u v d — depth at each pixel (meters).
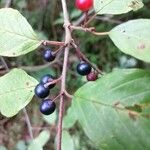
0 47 0.12
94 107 0.10
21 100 0.11
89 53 0.33
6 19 0.12
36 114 0.25
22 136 0.26
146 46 0.10
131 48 0.10
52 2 0.30
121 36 0.10
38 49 0.26
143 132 0.09
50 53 0.12
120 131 0.09
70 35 0.11
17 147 0.27
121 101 0.09
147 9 0.32
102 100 0.10
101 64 0.33
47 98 0.11
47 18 0.30
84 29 0.11
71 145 0.18
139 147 0.09
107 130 0.09
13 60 0.25
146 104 0.09
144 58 0.10
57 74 0.24
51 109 0.11
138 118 0.09
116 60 0.33
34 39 0.12
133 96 0.09
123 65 0.33
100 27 0.32
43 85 0.11
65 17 0.12
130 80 0.09
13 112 0.11
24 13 0.30
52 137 0.27
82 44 0.32
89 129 0.10
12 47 0.12
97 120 0.10
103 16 0.31
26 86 0.12
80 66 0.12
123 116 0.09
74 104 0.10
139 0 0.12
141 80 0.09
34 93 0.11
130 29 0.10
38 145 0.19
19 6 0.29
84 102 0.10
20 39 0.12
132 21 0.10
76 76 0.29
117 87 0.09
